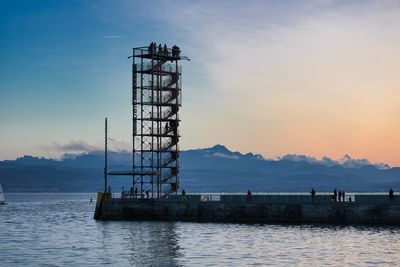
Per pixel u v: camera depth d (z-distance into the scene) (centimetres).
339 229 10506
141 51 13862
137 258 7575
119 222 12800
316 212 11419
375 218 10994
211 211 12294
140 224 12181
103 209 13362
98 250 8450
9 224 14288
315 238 9275
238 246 8500
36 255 7988
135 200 13075
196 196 12781
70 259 7562
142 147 13900
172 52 14138
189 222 12331
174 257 7606
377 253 7688
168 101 14125
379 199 11094
